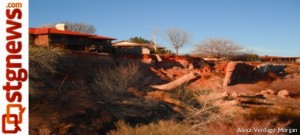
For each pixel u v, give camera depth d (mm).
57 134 21656
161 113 31469
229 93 39375
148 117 29859
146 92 36531
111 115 27828
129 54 47938
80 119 24750
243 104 37312
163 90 38969
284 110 36656
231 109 30609
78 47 45188
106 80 31922
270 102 42250
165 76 47312
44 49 30688
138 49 55656
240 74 51781
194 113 30688
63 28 50000
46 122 21781
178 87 39156
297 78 57125
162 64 51000
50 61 30531
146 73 46312
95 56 40656
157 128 24688
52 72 31172
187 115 30844
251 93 46938
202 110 29953
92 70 38750
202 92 37000
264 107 38000
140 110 30625
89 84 34312
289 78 56688
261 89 50781
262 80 54219
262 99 43344
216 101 33219
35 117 21438
